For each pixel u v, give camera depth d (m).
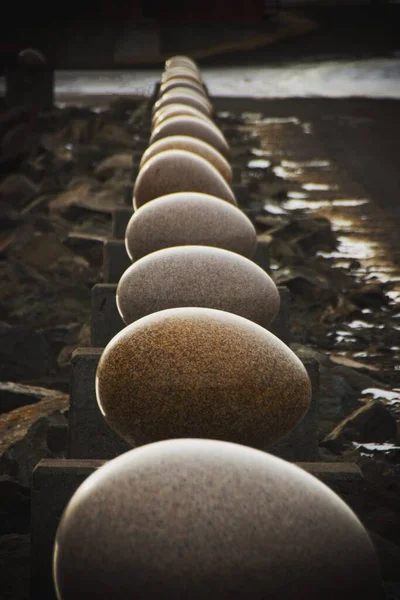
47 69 60.69
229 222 13.96
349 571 6.36
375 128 49.28
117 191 33.72
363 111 55.12
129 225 14.41
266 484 6.41
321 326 20.30
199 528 6.21
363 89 63.44
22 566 10.03
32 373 18.42
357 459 13.19
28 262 25.77
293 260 24.77
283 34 78.38
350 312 21.41
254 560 6.18
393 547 10.23
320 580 6.27
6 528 11.37
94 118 49.22
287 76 70.06
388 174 37.84
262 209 31.75
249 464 6.51
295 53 77.56
